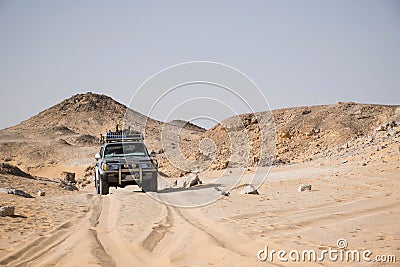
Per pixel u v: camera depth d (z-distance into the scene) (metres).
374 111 62.16
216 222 9.95
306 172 24.05
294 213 10.83
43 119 192.12
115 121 190.12
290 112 68.56
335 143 48.53
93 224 10.21
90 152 88.00
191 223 10.00
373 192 14.19
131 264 6.74
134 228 9.52
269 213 10.99
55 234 8.86
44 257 7.11
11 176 22.47
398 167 19.08
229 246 7.58
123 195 16.25
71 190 21.38
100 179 17.69
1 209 10.71
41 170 75.88
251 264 6.37
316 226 9.02
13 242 8.05
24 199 14.49
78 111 194.50
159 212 11.99
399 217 9.56
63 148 91.62
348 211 10.73
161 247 7.86
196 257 6.96
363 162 23.41
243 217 10.49
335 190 15.37
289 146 47.16
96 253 7.23
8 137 122.50
